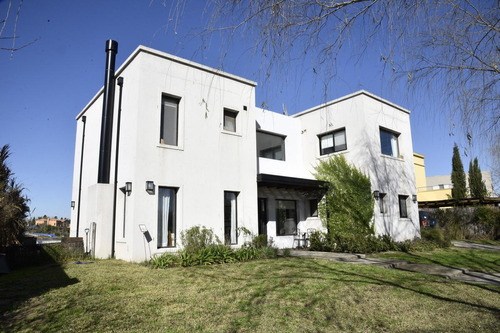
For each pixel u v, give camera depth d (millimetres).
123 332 4328
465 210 20891
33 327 4418
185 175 11156
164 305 5527
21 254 9461
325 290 6598
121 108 11883
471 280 8156
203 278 7645
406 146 17422
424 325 4824
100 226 11117
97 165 13250
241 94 13227
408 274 8445
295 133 16828
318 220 15430
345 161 15234
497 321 4996
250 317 5016
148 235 10141
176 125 11508
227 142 12453
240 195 12516
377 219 14656
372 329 4648
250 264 9719
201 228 11195
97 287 6594
